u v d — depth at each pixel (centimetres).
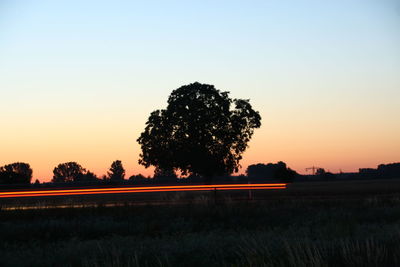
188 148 4500
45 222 2391
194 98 4575
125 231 2209
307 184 11638
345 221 2233
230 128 4584
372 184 10744
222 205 3192
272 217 2617
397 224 1947
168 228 2233
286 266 1284
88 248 1581
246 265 1285
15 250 1691
